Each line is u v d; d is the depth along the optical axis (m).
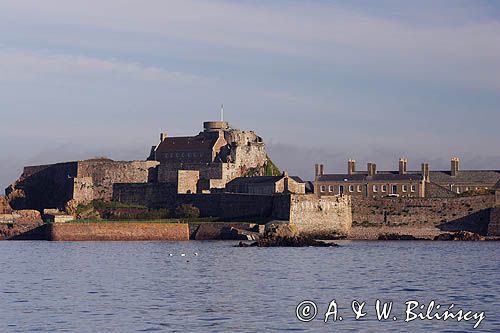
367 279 194.62
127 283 187.00
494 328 131.62
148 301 156.75
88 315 140.88
